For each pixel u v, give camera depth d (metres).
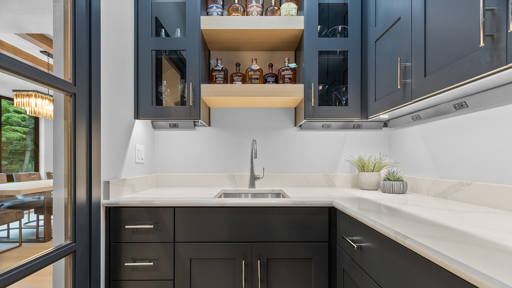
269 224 1.25
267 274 1.25
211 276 1.24
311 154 1.86
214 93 1.51
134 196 1.35
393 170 1.72
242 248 1.24
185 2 1.53
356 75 1.53
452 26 0.85
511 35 0.64
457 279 0.53
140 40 1.52
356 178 1.82
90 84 1.11
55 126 0.92
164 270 1.22
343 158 1.86
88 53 1.10
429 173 1.45
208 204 1.22
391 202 1.18
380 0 1.35
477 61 0.75
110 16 1.28
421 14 1.01
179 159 1.85
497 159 1.05
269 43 1.72
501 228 0.75
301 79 1.60
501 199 1.01
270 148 1.86
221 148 1.86
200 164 1.85
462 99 1.14
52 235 0.90
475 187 1.12
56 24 0.92
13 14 0.74
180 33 1.52
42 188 0.85
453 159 1.28
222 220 1.24
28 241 0.79
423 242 0.63
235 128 1.86
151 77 1.52
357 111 1.52
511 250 0.57
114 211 1.24
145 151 1.69
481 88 0.97
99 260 1.16
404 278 0.71
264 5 1.83
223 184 1.82
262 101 1.65
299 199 1.26
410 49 1.08
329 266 1.27
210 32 1.56
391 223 0.80
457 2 0.82
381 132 1.86
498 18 0.68
